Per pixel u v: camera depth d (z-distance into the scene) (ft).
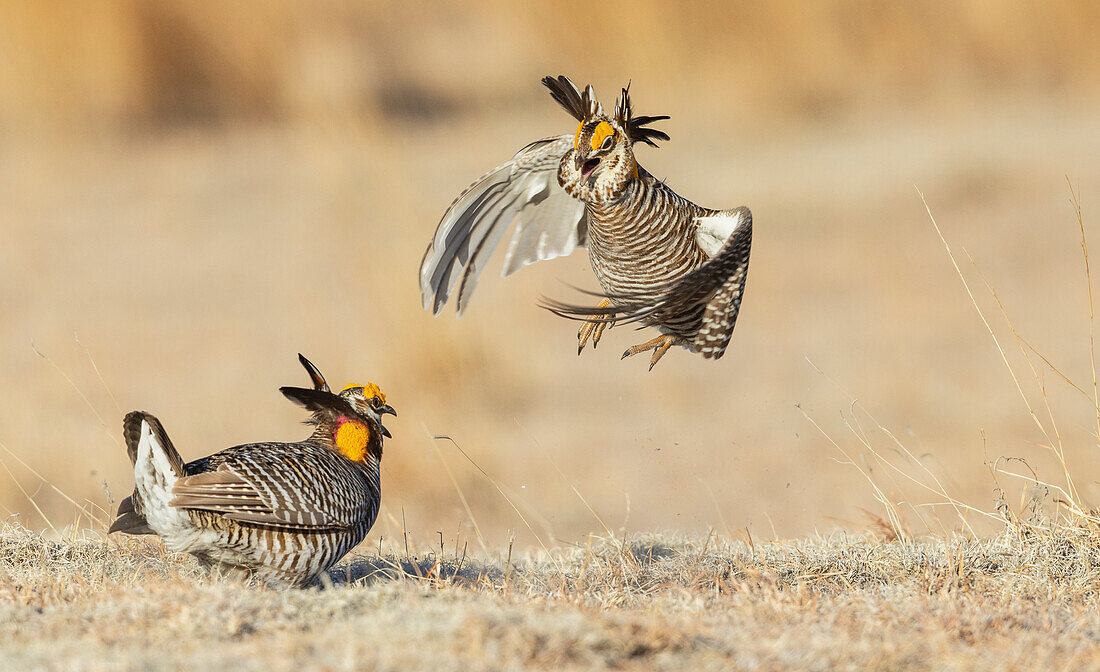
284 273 64.59
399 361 50.85
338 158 79.87
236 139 95.14
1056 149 79.20
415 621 17.90
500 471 43.34
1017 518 26.89
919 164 78.07
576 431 46.85
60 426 45.73
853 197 73.77
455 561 27.50
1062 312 56.13
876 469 41.70
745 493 41.19
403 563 26.99
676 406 48.60
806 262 65.26
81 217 76.43
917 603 21.43
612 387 51.31
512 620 17.53
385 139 88.02
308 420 25.80
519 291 62.64
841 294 60.59
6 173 86.17
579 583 23.84
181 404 49.08
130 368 52.70
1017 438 43.47
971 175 74.79
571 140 25.08
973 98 96.22
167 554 25.98
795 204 73.15
